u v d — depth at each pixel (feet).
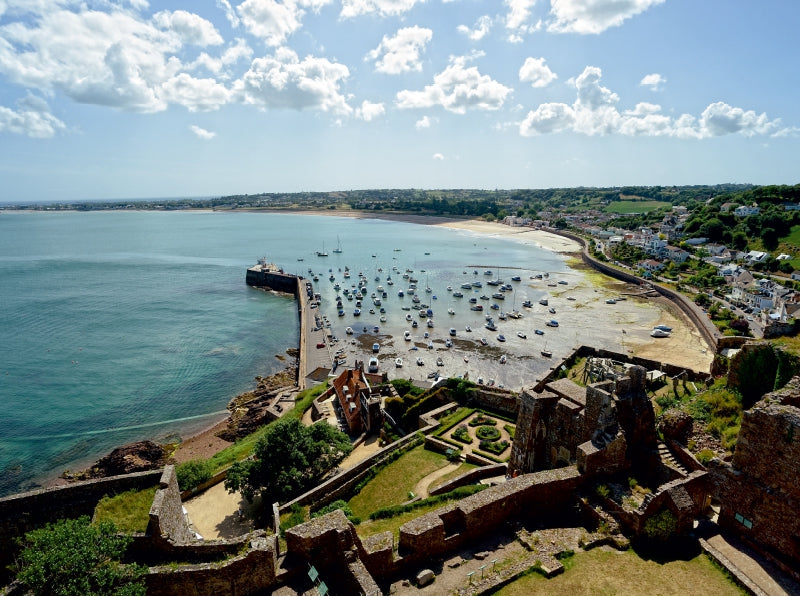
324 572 77.00
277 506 133.90
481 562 79.56
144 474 97.25
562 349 403.34
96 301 577.43
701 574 74.64
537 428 113.09
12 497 90.12
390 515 116.06
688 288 587.68
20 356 388.57
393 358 388.57
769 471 77.97
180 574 73.61
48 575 68.03
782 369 112.68
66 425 281.33
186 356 397.60
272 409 269.44
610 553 80.23
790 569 73.82
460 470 146.82
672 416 112.06
